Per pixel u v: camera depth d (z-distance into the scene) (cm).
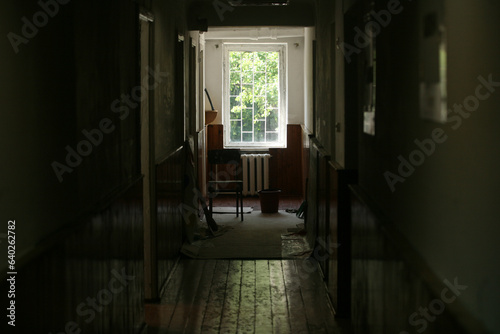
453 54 199
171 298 553
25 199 226
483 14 170
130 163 435
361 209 400
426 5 235
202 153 1001
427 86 234
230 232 826
